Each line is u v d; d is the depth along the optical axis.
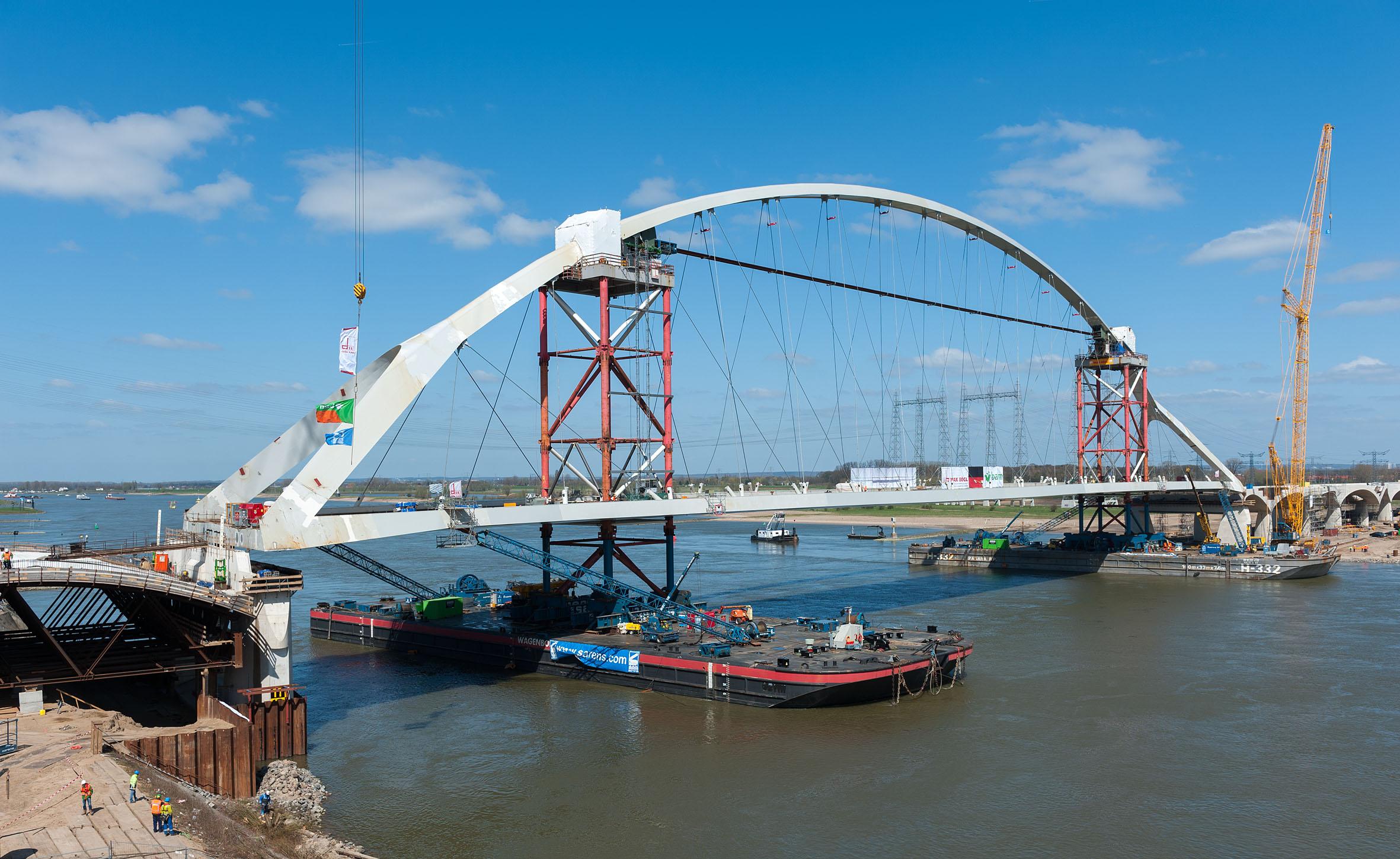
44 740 43.84
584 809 44.94
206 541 61.47
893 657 64.25
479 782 48.50
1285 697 63.50
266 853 32.69
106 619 73.94
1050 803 45.38
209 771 44.72
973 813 44.22
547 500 70.75
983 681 67.88
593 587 75.19
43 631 50.53
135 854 31.20
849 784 47.88
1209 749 52.91
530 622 79.50
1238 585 124.56
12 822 33.84
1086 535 149.25
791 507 80.44
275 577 53.75
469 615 85.06
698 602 103.31
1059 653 77.44
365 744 54.78
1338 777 48.59
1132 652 78.19
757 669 60.75
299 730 52.28
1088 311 138.62
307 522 52.69
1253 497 162.62
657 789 47.31
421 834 42.25
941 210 101.00
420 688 67.88
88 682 59.88
